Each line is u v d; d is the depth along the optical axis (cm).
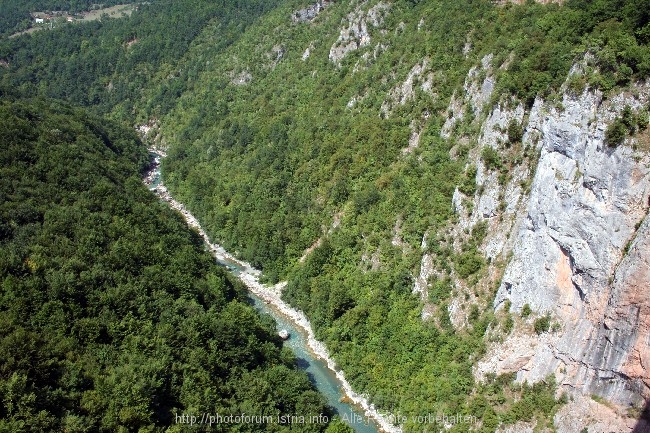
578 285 6075
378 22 12756
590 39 6222
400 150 9994
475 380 7006
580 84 6088
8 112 11075
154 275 8225
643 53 5747
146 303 7581
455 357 7344
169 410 6444
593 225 5872
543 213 6425
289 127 13325
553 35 7462
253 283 11031
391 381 7912
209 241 12669
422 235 8650
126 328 7025
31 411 5444
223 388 7125
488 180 7562
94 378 6197
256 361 7988
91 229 8419
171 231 10344
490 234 7500
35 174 9344
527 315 6644
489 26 9438
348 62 13100
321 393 8156
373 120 10869
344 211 10475
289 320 9906
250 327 8525
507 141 7394
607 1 6638
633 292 5478
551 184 6325
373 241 9400
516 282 6788
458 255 7844
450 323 7681
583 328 6022
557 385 6269
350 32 13375
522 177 7144
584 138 5988
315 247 10656
